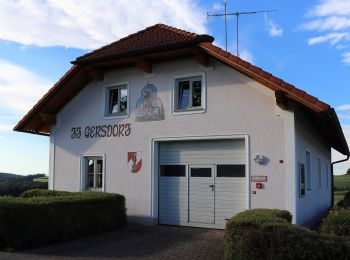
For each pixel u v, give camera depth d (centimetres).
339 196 3375
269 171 1165
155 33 1455
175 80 1350
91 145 1511
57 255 920
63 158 1575
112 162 1455
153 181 1364
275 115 1170
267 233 698
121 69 1461
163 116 1361
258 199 1171
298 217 1162
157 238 1126
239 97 1230
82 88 1551
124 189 1419
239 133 1220
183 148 1352
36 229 1009
